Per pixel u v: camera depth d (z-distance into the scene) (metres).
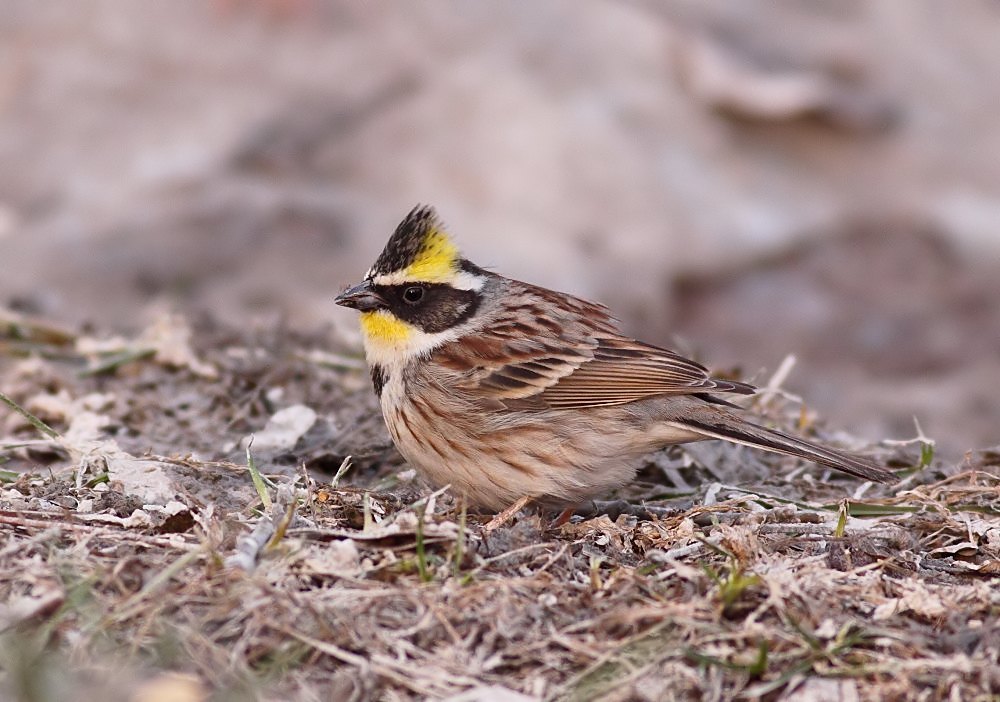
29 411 12.34
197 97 21.81
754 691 7.63
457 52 22.09
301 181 20.64
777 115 21.72
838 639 7.96
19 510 9.06
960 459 13.12
